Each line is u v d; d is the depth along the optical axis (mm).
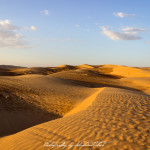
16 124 10719
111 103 9547
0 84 19766
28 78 26406
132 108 8031
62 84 25188
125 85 37375
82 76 49000
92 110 8195
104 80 43812
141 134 4582
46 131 5879
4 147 5527
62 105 14922
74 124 6086
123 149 3760
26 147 4758
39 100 16016
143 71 67562
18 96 16484
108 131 4953
